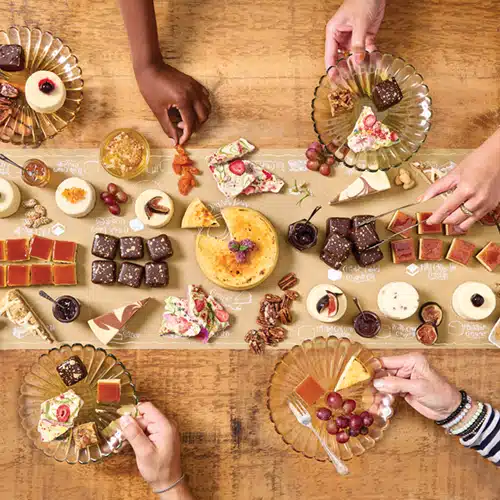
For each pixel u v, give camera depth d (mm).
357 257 1513
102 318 1481
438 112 1547
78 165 1515
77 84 1500
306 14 1536
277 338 1508
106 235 1493
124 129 1497
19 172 1511
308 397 1458
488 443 1454
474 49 1551
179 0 1525
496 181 1357
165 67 1479
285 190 1530
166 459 1426
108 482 1496
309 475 1515
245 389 1510
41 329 1489
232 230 1494
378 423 1460
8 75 1497
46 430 1434
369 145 1468
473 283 1523
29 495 1489
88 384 1485
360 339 1521
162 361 1505
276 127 1528
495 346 1534
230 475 1508
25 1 1513
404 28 1547
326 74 1479
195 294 1490
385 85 1471
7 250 1492
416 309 1508
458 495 1528
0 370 1492
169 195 1521
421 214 1529
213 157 1498
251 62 1532
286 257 1526
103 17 1521
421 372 1450
